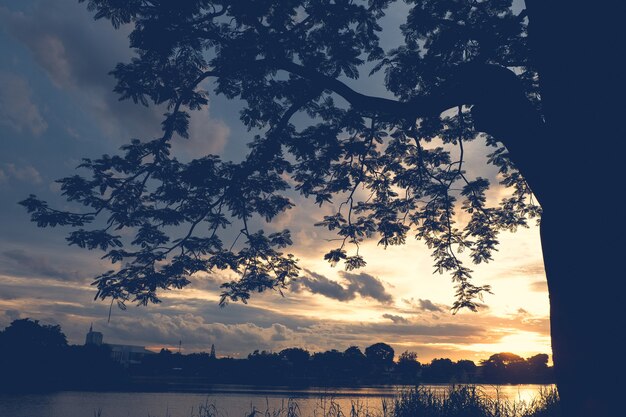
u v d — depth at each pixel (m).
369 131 11.88
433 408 10.04
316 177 12.66
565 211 5.55
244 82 10.90
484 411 10.11
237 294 12.48
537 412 10.39
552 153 5.94
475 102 7.41
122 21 9.13
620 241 5.01
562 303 5.42
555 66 5.91
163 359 130.38
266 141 10.82
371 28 10.48
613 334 4.88
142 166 10.67
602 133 5.32
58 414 32.97
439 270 13.19
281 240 12.91
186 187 11.11
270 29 10.45
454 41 8.89
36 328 79.00
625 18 5.44
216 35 9.67
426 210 13.90
